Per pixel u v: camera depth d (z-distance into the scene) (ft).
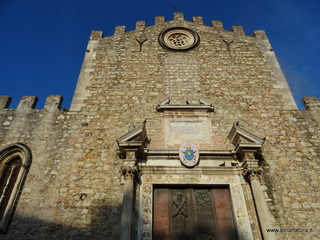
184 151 29.17
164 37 44.04
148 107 34.35
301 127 32.94
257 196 25.55
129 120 32.94
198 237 25.27
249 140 29.01
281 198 27.02
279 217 25.80
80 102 34.60
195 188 28.32
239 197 27.02
